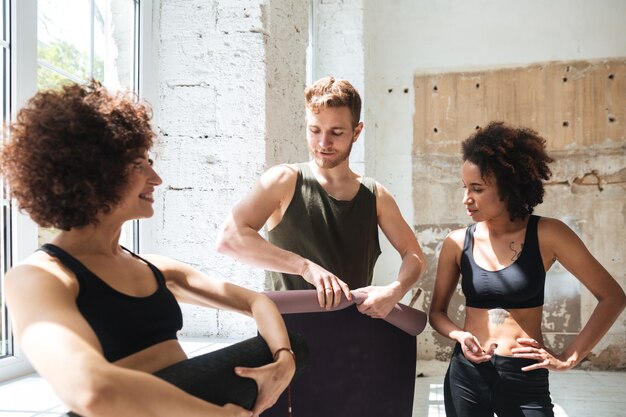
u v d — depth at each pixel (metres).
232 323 2.97
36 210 1.02
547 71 5.88
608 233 5.77
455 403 2.06
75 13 2.40
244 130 3.05
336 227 1.94
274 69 3.18
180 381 1.01
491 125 2.12
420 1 6.12
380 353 1.81
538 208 5.88
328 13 5.47
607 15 5.80
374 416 1.80
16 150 1.01
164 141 3.11
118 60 2.77
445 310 2.23
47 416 1.50
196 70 3.08
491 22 6.00
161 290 1.17
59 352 0.83
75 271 1.01
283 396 1.71
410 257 1.96
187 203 3.09
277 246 2.00
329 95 1.82
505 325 2.01
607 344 5.72
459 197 6.04
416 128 6.11
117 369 0.85
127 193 1.09
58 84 2.22
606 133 5.79
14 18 1.96
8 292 0.95
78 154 1.00
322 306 1.66
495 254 2.08
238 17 3.06
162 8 3.10
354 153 5.39
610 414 4.26
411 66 6.12
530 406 1.95
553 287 5.80
